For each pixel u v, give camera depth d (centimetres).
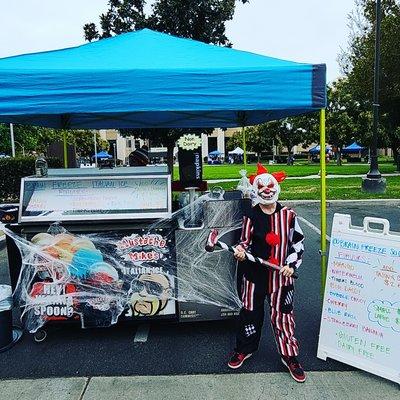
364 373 308
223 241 356
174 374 314
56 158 1343
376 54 1287
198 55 374
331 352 321
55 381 307
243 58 369
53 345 366
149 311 360
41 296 353
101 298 355
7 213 363
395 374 287
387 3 1892
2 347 355
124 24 1356
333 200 1173
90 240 351
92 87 317
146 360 337
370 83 1953
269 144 4778
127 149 6209
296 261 295
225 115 686
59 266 351
